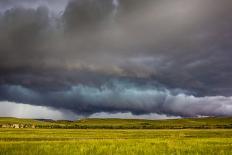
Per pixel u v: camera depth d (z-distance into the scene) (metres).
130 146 37.56
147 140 51.78
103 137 73.75
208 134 93.19
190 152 32.41
